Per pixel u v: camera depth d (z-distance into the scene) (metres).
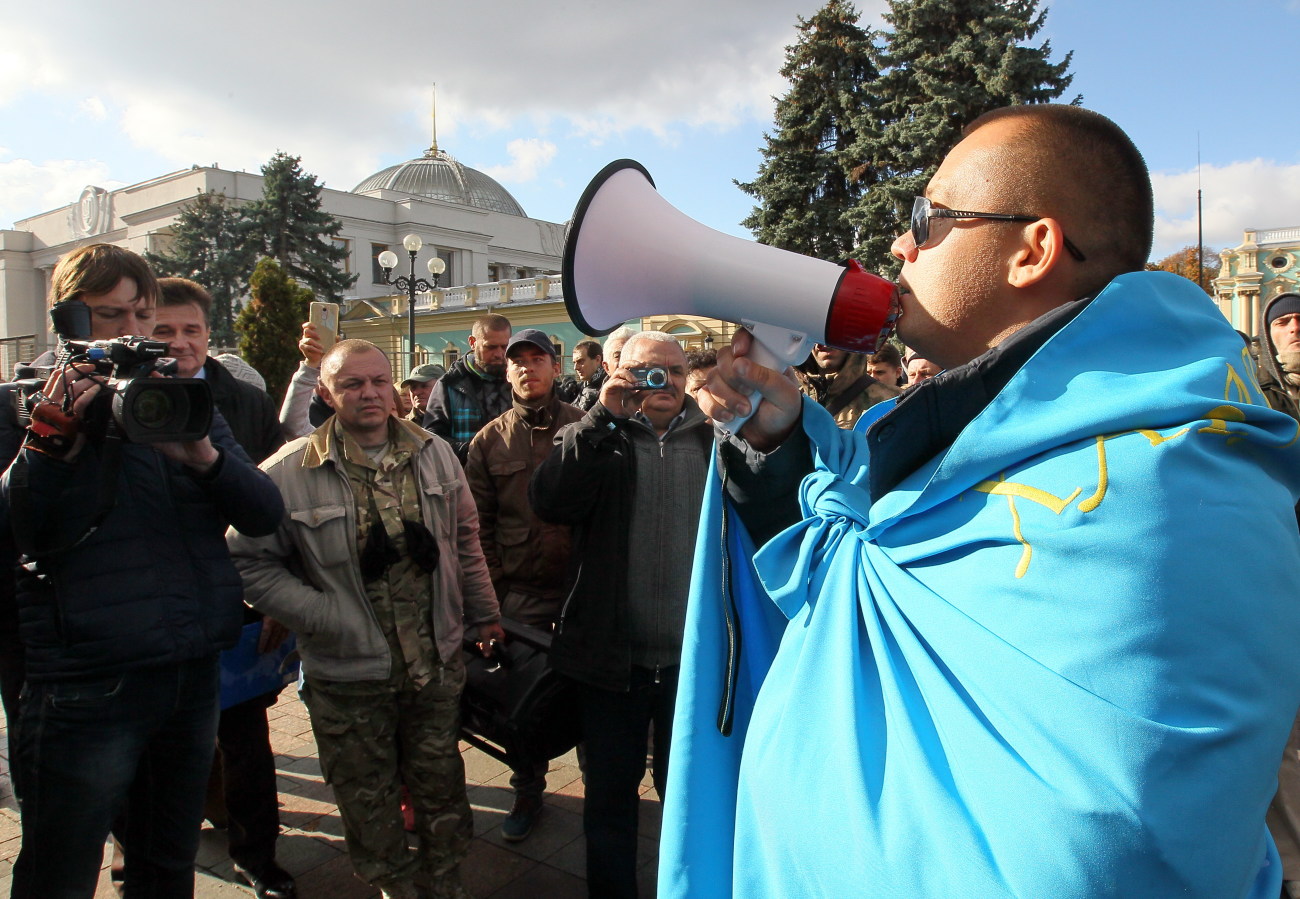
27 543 1.79
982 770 0.67
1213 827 0.60
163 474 2.03
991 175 0.86
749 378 1.03
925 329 0.93
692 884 1.03
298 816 3.33
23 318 61.22
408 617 2.55
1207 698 0.62
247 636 2.68
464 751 3.93
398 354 34.50
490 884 2.88
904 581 0.81
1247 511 0.67
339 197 48.62
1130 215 0.85
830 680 0.85
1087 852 0.60
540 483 2.60
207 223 39.44
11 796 3.37
